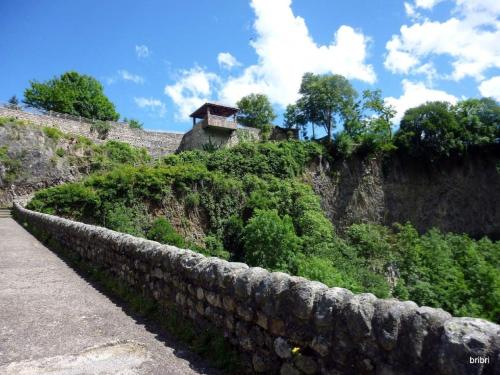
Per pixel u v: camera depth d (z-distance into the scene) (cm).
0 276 712
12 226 1784
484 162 4541
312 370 276
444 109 4309
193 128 4088
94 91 5638
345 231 3850
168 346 398
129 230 2381
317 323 275
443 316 226
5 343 386
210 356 370
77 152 3319
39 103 5044
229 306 372
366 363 243
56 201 2356
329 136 4322
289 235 2519
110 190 2517
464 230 4362
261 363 324
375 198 4106
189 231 2747
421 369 217
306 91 4553
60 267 837
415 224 4228
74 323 456
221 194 2977
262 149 3628
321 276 2050
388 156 4244
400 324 233
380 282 2353
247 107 5700
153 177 2698
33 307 515
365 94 4475
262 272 356
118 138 3903
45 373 321
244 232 2719
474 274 1831
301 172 3806
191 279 443
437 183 4381
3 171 2825
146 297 541
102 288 655
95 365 341
